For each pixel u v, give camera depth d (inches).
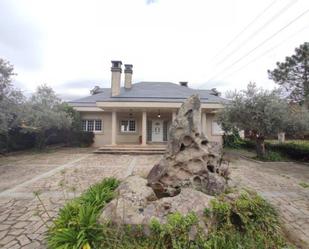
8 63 385.1
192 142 175.5
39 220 159.6
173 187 165.2
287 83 805.9
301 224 156.3
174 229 108.3
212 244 106.6
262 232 120.3
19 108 424.2
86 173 322.7
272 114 420.8
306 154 452.8
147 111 695.1
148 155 539.5
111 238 107.6
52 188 242.2
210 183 163.5
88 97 822.5
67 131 717.9
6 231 143.6
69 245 105.0
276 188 248.2
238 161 463.8
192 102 183.9
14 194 220.2
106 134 768.9
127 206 125.6
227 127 495.2
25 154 561.0
